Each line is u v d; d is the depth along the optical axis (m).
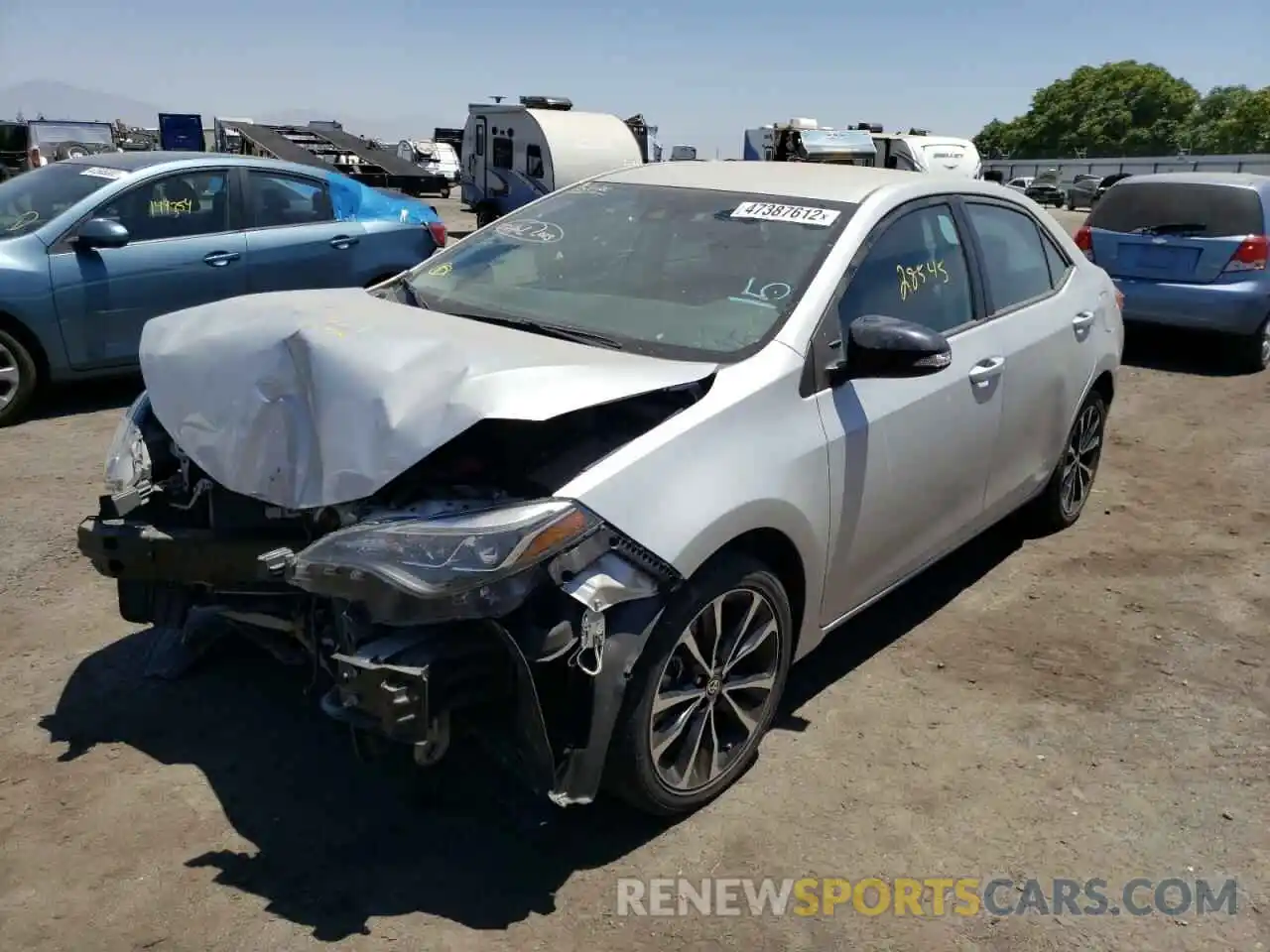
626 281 3.64
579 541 2.58
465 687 2.59
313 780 3.17
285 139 17.92
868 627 4.36
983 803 3.22
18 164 21.95
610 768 2.82
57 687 3.62
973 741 3.54
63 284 6.59
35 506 5.27
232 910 2.65
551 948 2.58
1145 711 3.77
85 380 6.90
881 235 3.69
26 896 2.67
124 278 6.82
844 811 3.15
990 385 4.07
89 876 2.75
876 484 3.49
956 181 4.28
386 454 2.61
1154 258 9.16
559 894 2.76
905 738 3.55
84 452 6.15
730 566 2.97
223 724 3.44
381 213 8.23
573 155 19.14
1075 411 4.92
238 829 2.95
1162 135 89.88
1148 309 9.22
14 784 3.10
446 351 2.81
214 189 7.30
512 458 2.87
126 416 3.49
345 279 7.91
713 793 3.14
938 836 3.06
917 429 3.65
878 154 19.77
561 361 2.88
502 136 20.44
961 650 4.18
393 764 3.25
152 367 3.21
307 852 2.87
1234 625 4.46
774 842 3.00
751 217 3.76
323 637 2.94
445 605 2.41
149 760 3.24
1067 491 5.29
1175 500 6.02
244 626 3.34
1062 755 3.48
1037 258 4.76
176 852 2.85
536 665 2.65
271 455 2.82
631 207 4.04
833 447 3.25
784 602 3.21
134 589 3.31
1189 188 9.09
